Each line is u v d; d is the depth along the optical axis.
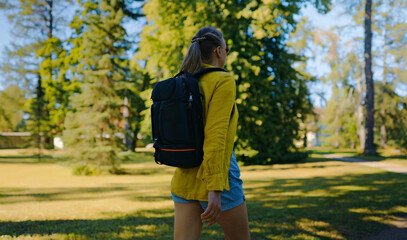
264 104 16.38
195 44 1.72
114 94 14.27
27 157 26.45
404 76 29.45
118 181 11.61
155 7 15.38
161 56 16.34
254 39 15.49
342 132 39.72
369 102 22.84
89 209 5.72
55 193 8.34
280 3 13.80
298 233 3.99
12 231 3.93
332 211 5.23
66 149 13.90
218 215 1.42
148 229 4.09
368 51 22.58
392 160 18.94
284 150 18.20
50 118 23.73
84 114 13.81
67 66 23.66
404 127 30.95
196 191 1.54
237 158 16.95
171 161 1.52
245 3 14.23
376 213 5.14
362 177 10.72
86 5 20.69
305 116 18.48
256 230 4.09
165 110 1.53
